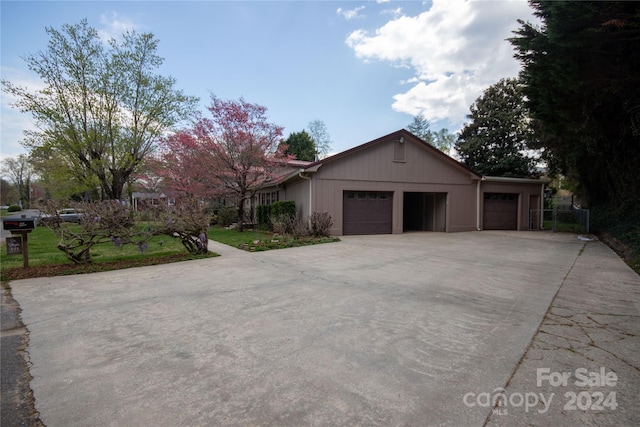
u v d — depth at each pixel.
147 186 24.39
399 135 14.22
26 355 2.91
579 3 5.51
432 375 2.46
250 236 13.21
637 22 5.46
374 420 1.93
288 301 4.43
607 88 6.97
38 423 1.96
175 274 6.27
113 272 6.54
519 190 16.88
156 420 1.97
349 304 4.27
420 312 3.93
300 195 14.36
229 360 2.75
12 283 5.66
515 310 3.99
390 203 14.33
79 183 16.25
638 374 2.46
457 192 15.55
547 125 9.38
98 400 2.19
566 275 5.96
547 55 7.12
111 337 3.29
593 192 15.70
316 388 2.29
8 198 53.44
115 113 15.71
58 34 14.14
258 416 1.99
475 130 25.19
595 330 3.34
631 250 7.94
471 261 7.48
